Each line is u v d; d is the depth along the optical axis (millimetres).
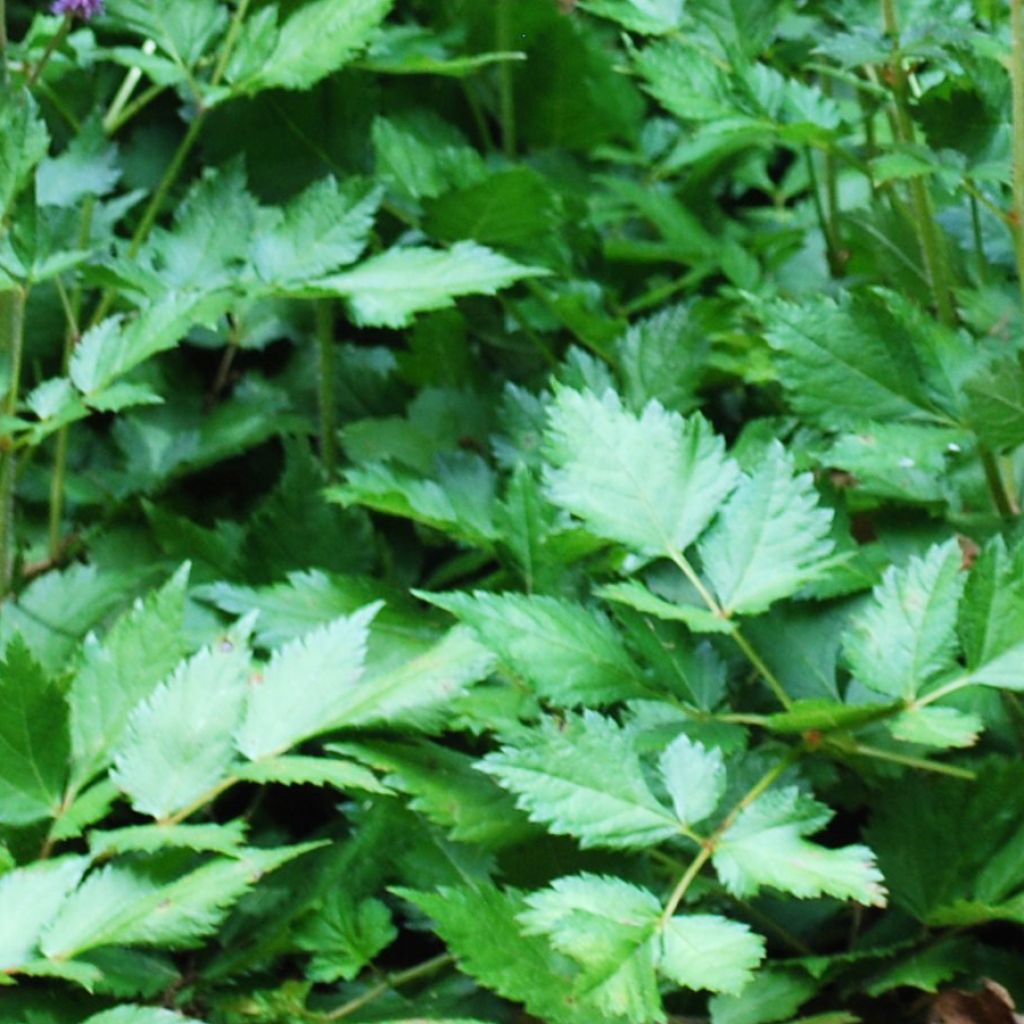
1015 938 1500
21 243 1535
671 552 1469
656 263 1803
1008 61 1517
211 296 1572
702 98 1572
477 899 1425
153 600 1479
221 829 1427
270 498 1606
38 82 1711
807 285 1792
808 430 1578
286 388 1749
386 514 1656
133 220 1769
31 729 1445
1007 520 1529
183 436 1698
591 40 1837
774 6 1599
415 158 1718
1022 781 1465
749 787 1496
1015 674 1432
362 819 1504
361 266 1584
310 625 1547
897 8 1563
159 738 1446
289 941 1472
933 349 1524
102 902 1416
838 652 1505
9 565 1583
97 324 1641
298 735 1448
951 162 1518
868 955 1456
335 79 1701
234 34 1632
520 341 1775
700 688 1474
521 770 1422
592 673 1458
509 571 1545
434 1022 1417
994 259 1647
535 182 1667
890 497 1540
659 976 1437
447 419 1699
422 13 1884
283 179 1719
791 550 1466
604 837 1417
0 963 1398
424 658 1462
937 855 1470
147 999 1461
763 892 1511
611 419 1483
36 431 1525
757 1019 1444
